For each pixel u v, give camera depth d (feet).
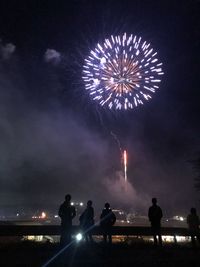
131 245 67.15
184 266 44.60
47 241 68.54
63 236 52.29
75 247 56.90
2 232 59.06
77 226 63.57
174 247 66.69
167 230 73.87
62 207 53.16
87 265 44.27
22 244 63.26
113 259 49.14
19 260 46.16
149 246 67.15
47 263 44.27
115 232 69.67
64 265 43.88
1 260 46.01
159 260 47.98
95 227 65.46
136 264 45.11
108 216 56.13
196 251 60.70
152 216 54.70
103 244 60.34
